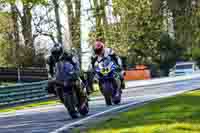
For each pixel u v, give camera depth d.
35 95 36.66
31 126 17.80
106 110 21.17
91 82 22.77
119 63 25.41
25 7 64.19
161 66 68.69
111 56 25.23
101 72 24.70
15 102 34.09
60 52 20.03
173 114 14.61
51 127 16.84
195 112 14.68
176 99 19.80
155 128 12.01
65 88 19.70
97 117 18.53
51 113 23.53
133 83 50.03
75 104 19.92
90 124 15.77
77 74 19.98
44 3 59.62
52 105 31.86
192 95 21.70
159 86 42.41
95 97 36.03
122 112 17.98
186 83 43.97
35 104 34.59
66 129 15.46
